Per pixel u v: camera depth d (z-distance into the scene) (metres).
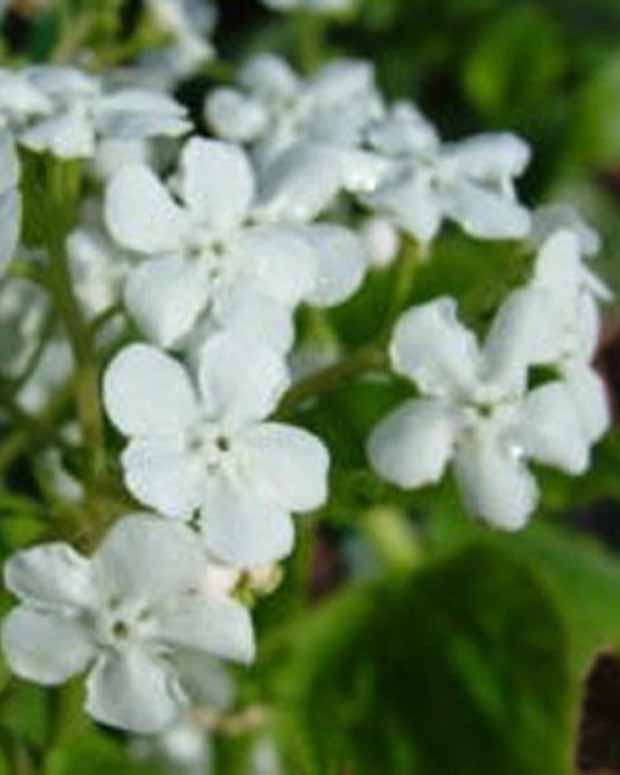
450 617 0.10
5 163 0.08
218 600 0.08
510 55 0.15
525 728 0.10
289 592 0.09
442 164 0.09
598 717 0.10
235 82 0.12
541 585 0.10
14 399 0.09
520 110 0.14
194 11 0.12
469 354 0.08
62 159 0.09
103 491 0.08
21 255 0.09
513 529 0.09
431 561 0.10
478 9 0.15
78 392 0.08
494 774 0.10
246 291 0.08
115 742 0.09
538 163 0.14
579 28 0.15
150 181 0.09
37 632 0.08
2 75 0.09
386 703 0.10
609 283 0.14
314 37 0.14
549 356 0.09
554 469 0.10
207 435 0.08
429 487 0.09
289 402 0.09
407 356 0.09
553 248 0.09
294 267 0.09
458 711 0.10
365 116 0.10
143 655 0.08
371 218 0.10
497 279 0.09
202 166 0.09
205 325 0.09
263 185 0.09
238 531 0.08
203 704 0.10
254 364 0.08
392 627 0.10
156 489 0.08
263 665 0.10
